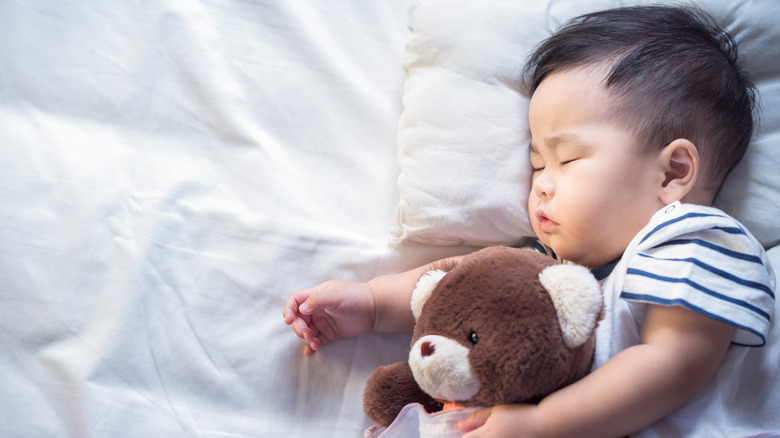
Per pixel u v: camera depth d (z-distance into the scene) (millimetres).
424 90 984
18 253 916
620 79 827
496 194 928
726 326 720
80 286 914
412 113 987
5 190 941
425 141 961
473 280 660
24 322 889
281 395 912
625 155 812
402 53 1111
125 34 1054
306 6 1117
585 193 813
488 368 625
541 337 618
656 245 764
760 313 719
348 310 900
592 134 820
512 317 623
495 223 941
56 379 864
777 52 950
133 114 1026
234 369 909
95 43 1045
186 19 1064
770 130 951
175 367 897
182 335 910
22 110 1004
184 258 945
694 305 704
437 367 632
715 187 885
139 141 1016
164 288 926
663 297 717
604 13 931
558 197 837
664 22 891
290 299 905
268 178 1000
